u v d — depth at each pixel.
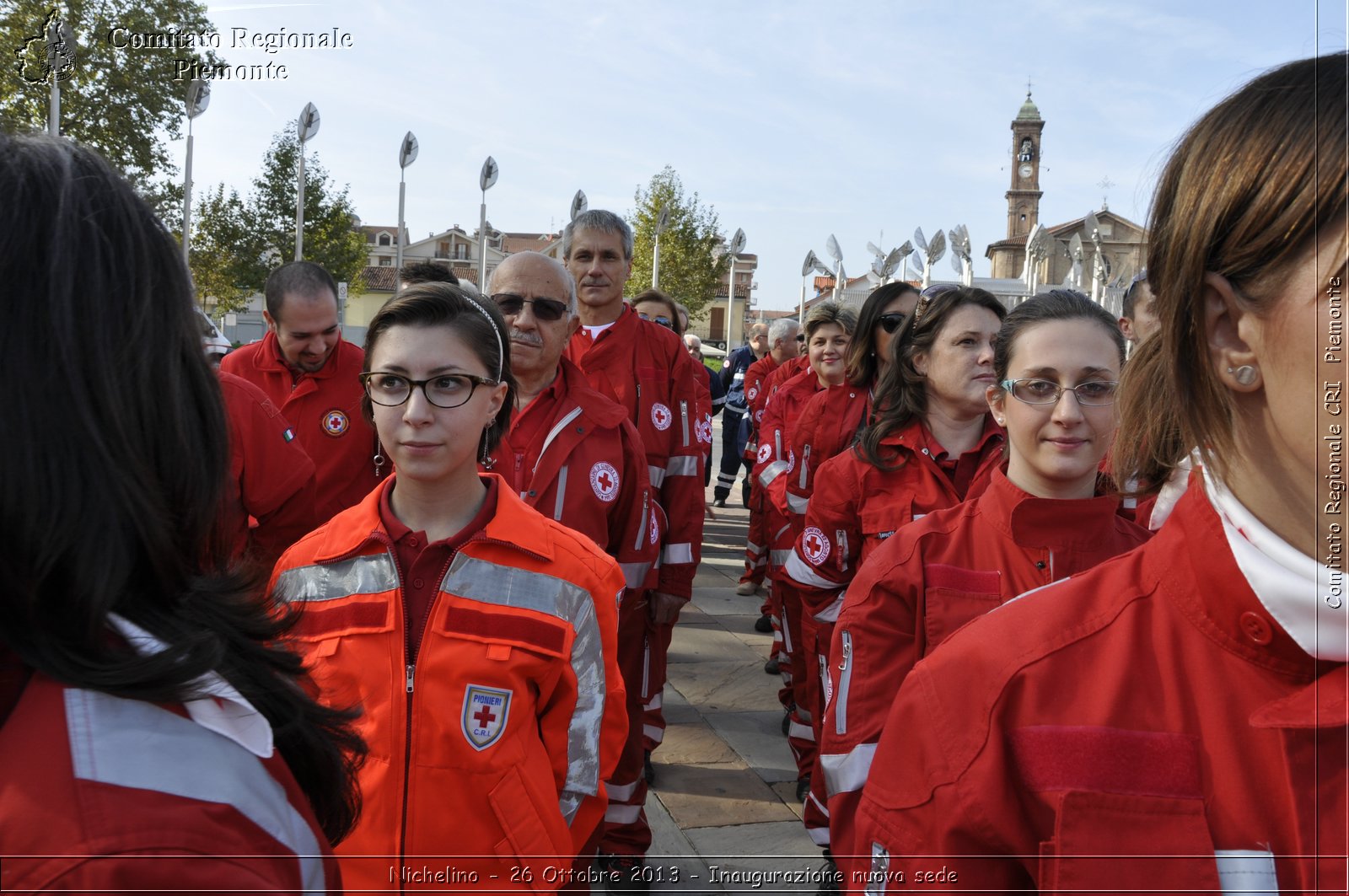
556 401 2.97
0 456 0.59
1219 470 0.73
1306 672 0.71
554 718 1.81
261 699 0.77
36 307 0.61
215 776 0.63
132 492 0.64
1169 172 0.73
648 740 3.55
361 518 1.81
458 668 1.68
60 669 0.60
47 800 0.56
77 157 0.67
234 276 19.67
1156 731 0.76
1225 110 0.68
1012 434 1.99
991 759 0.82
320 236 19.28
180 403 0.69
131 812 0.57
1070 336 1.90
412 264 3.87
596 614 1.86
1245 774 0.72
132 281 0.65
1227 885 0.71
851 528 2.81
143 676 0.62
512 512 1.85
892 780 0.93
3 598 0.60
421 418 1.77
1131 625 0.81
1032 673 0.82
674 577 3.54
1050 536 1.93
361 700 1.67
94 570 0.61
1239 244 0.65
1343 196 0.60
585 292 3.92
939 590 1.94
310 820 0.73
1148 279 0.76
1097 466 1.99
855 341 4.09
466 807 1.64
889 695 1.90
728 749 4.21
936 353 2.67
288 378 3.70
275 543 3.06
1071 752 0.78
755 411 8.84
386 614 1.72
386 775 1.64
